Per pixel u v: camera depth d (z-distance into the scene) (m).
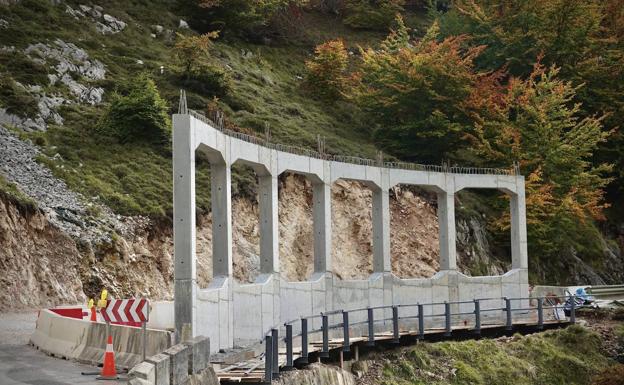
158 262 42.22
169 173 47.00
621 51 67.62
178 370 20.58
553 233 57.16
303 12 78.62
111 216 41.97
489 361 38.44
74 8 59.91
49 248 38.19
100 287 38.88
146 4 65.12
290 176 49.16
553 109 58.94
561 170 58.38
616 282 61.62
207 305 28.83
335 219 49.88
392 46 65.25
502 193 59.16
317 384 29.67
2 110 46.34
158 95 49.53
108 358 22.72
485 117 60.16
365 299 40.03
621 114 66.12
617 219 66.88
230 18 67.69
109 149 47.31
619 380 38.03
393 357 36.31
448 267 43.69
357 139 59.84
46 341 26.97
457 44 61.91
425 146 60.12
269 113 56.88
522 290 45.78
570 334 41.91
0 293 35.44
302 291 36.66
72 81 51.81
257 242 45.88
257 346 30.94
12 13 55.38
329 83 63.84
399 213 52.97
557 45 65.88
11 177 41.00
